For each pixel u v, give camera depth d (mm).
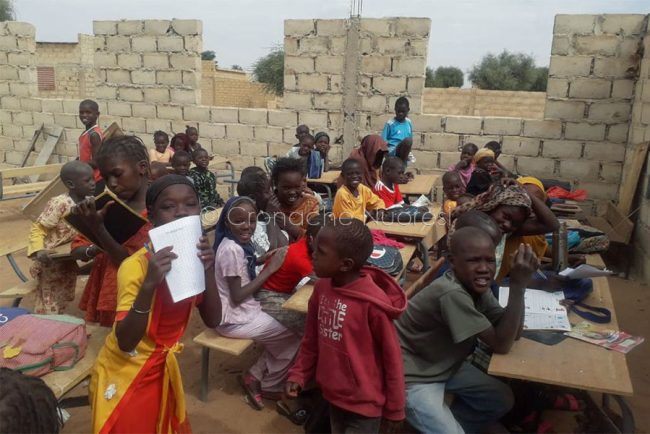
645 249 6035
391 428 2795
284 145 9383
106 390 2121
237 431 3189
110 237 2537
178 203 2125
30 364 2295
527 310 3070
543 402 3191
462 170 7121
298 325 3357
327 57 8703
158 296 2088
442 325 2691
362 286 2434
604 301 3328
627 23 7160
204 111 9727
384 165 5684
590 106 7570
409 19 8180
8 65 11133
